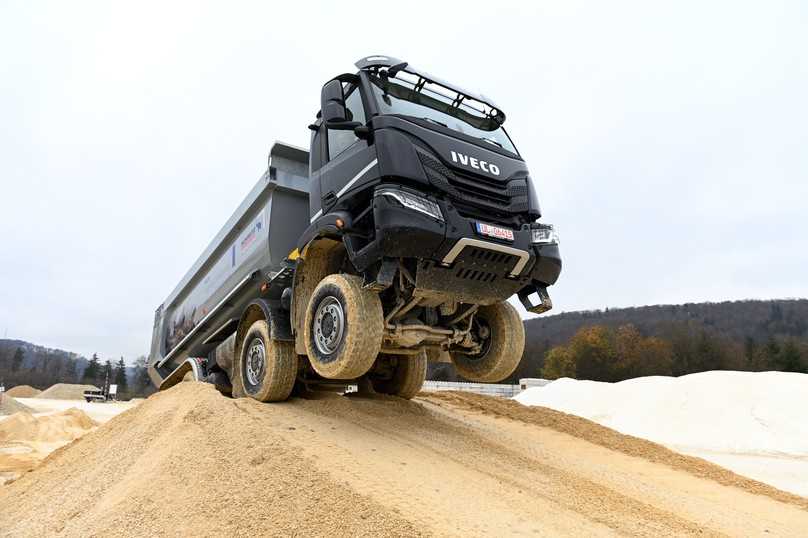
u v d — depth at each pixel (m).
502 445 5.71
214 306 9.09
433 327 5.64
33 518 5.23
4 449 13.39
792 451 13.81
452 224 4.71
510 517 3.59
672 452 6.54
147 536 3.68
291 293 6.07
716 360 56.59
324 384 7.24
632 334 61.69
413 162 4.80
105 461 5.73
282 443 4.40
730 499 5.09
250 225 7.81
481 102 6.30
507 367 5.96
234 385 7.12
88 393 50.19
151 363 13.54
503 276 5.20
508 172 5.42
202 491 4.01
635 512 4.17
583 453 6.25
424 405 7.70
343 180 5.43
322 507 3.38
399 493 3.60
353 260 4.92
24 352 100.69
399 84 5.79
